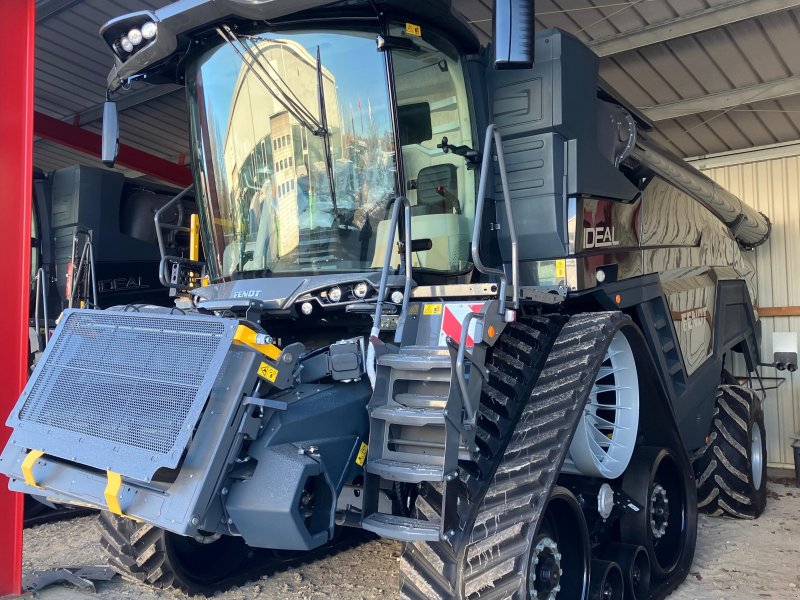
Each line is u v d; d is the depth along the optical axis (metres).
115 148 3.99
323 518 2.74
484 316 2.87
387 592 4.21
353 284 3.29
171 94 9.02
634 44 6.85
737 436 6.05
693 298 5.72
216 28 3.58
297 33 3.49
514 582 2.65
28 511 6.02
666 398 4.27
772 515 6.33
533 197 3.96
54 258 7.61
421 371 2.84
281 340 3.95
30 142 4.19
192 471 2.57
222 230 3.88
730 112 8.66
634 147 4.65
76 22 7.39
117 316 3.20
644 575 3.96
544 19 6.72
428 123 3.62
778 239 9.38
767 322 9.45
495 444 3.05
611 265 4.34
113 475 2.66
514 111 4.00
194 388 2.68
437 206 3.64
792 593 4.19
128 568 4.08
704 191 6.02
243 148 3.72
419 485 2.85
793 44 7.05
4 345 4.06
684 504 4.50
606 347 3.45
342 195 3.47
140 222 7.99
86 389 3.06
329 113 3.47
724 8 6.32
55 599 4.08
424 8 3.43
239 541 4.54
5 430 4.01
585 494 3.92
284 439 2.70
